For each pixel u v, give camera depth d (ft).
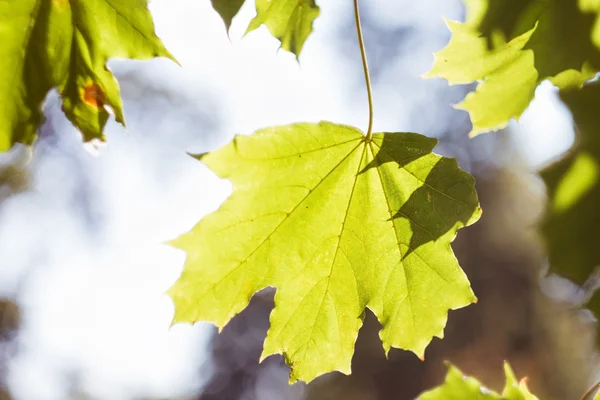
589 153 1.76
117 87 1.85
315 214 1.84
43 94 1.85
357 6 1.82
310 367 1.86
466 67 1.88
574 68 1.84
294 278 1.85
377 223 1.86
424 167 1.83
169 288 1.79
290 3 1.82
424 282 1.84
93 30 1.82
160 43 1.82
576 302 1.80
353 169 1.84
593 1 1.79
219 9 1.73
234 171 1.80
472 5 1.84
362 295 1.86
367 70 1.83
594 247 1.76
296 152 1.82
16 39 1.81
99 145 1.87
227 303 1.81
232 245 1.81
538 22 1.82
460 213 1.81
